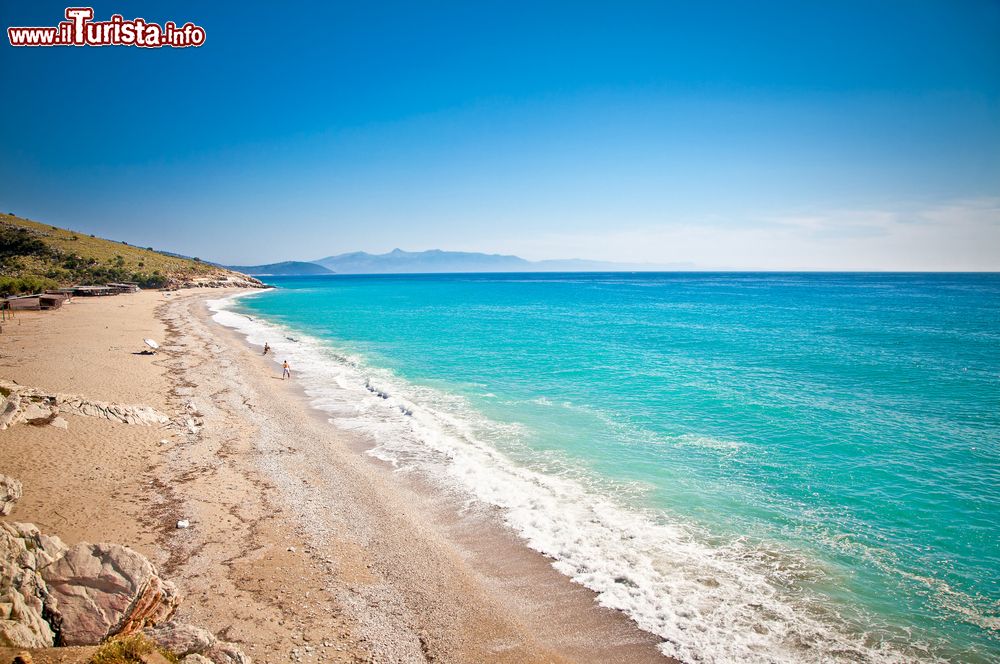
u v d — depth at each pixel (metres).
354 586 12.41
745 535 15.23
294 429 23.61
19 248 105.69
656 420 25.47
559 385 32.44
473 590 12.62
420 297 129.00
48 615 8.84
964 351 42.78
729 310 84.88
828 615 11.92
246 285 162.38
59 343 38.53
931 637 11.23
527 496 17.55
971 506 16.72
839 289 155.62
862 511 16.53
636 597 12.52
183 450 19.48
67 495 15.02
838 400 28.62
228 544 13.62
